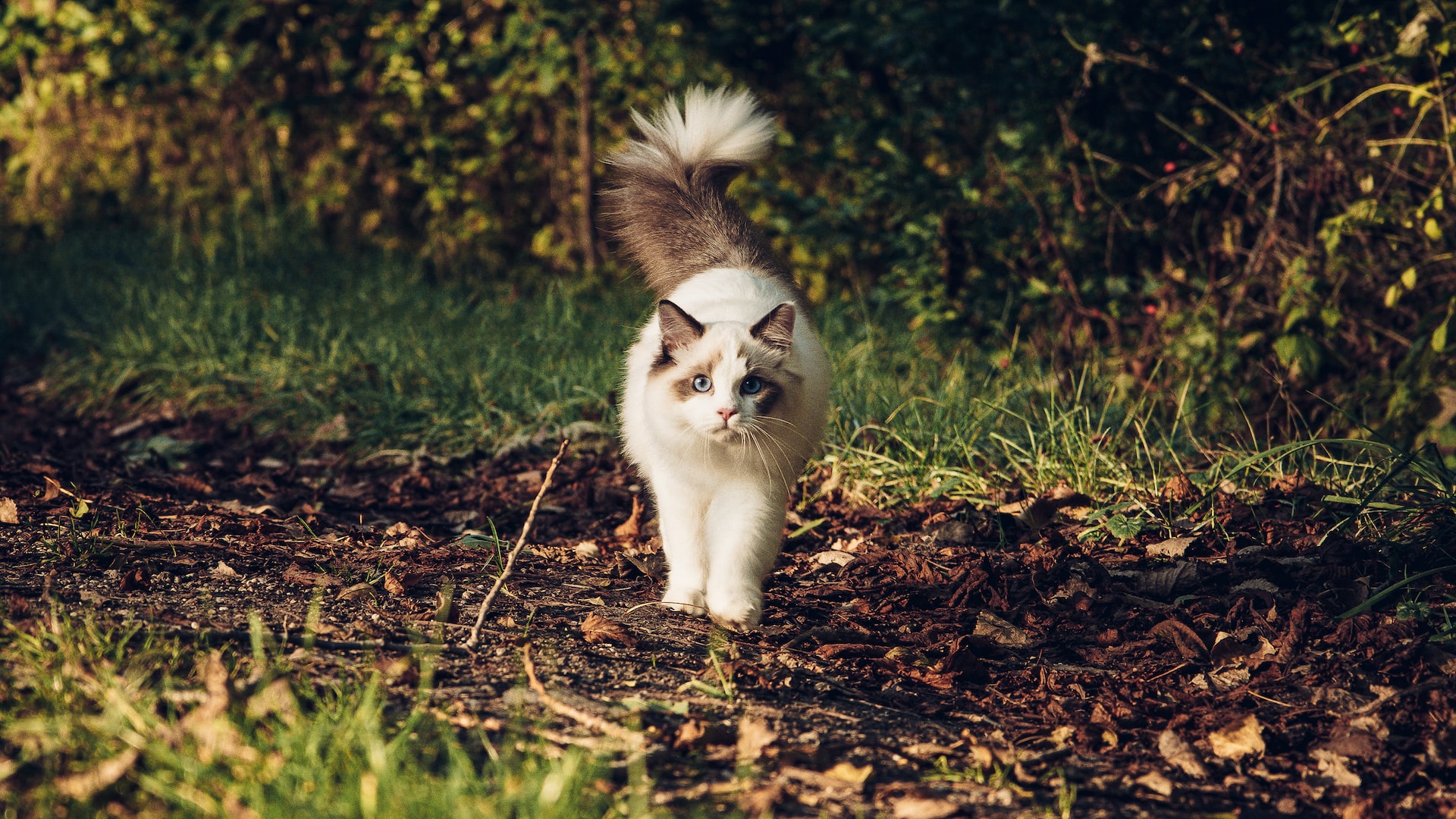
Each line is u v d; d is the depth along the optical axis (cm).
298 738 236
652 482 418
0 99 1223
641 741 270
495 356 750
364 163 1138
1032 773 283
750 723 287
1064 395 655
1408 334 669
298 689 275
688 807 246
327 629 333
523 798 221
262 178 1163
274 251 1025
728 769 269
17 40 1058
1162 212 759
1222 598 399
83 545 398
